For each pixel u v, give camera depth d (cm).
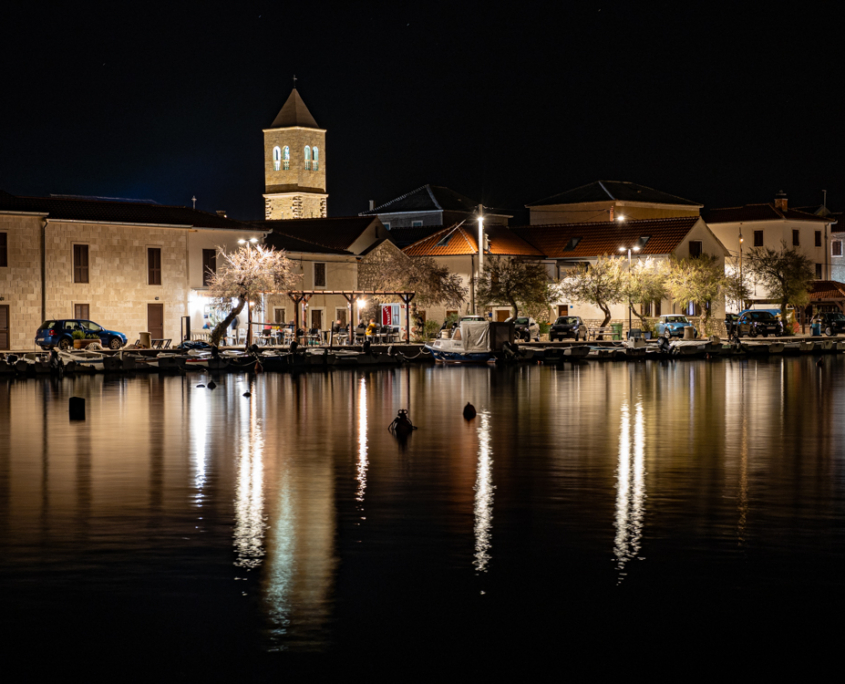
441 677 938
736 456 2144
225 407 3244
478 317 7312
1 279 6131
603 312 8800
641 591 1164
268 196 11312
